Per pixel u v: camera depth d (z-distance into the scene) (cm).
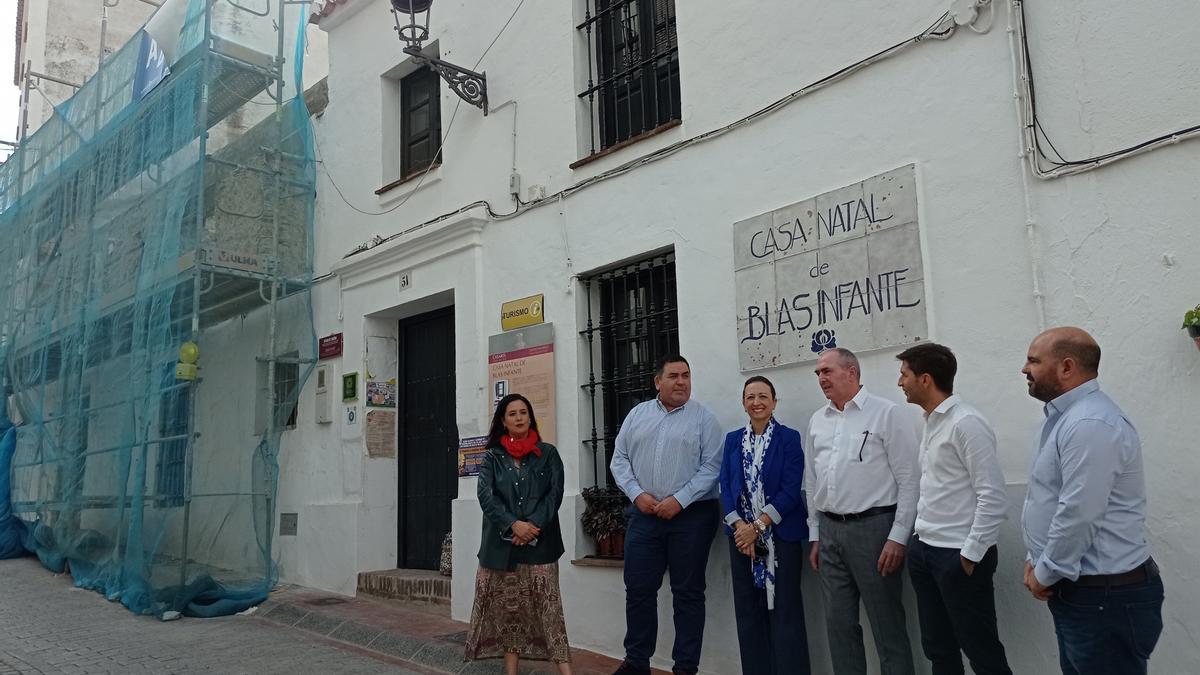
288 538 887
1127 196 385
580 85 666
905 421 423
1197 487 357
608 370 634
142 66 959
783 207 514
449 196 766
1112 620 304
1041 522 326
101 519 882
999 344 418
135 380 837
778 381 510
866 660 450
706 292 553
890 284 459
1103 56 398
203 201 811
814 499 445
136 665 598
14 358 1120
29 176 1194
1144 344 376
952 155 443
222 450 833
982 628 375
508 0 727
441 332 812
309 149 920
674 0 621
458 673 571
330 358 870
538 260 672
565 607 612
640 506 500
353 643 659
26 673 579
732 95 552
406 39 708
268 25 905
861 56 486
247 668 592
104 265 953
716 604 523
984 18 436
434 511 795
